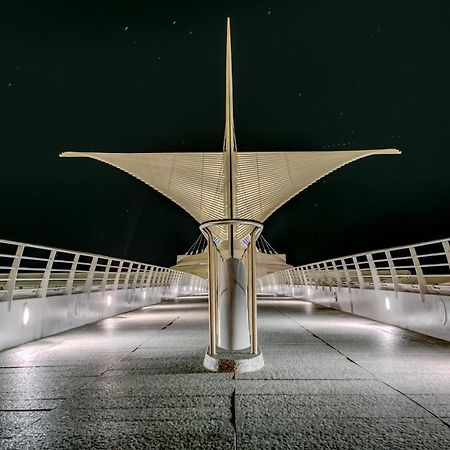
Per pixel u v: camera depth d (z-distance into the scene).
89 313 12.78
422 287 9.70
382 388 4.86
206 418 3.86
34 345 8.36
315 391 4.75
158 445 3.24
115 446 3.23
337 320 13.05
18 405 4.30
